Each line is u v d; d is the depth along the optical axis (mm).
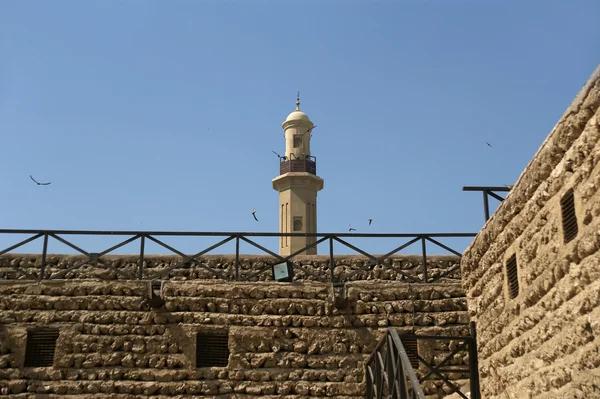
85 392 14297
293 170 36125
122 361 14523
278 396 14414
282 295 15117
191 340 14695
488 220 11625
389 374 11062
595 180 7824
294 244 34219
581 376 8406
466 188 12492
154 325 14805
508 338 10875
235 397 14375
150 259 16375
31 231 15375
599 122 7723
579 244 8203
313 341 14812
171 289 15016
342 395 14461
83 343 14609
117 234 15484
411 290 15203
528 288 9906
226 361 14727
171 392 14359
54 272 16172
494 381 11617
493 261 11562
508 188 12461
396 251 15656
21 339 14539
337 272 16359
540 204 9398
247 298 15078
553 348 9164
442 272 16375
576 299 8453
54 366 14438
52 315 14766
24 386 14281
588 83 7871
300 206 35188
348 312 15047
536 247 9602
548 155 8977
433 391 14531
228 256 16531
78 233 15438
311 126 37688
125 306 14891
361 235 15531
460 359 14742
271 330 14836
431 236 15711
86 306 14867
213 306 14969
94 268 16266
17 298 14828
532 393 9914
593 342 8109
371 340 14812
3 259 16188
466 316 14984
